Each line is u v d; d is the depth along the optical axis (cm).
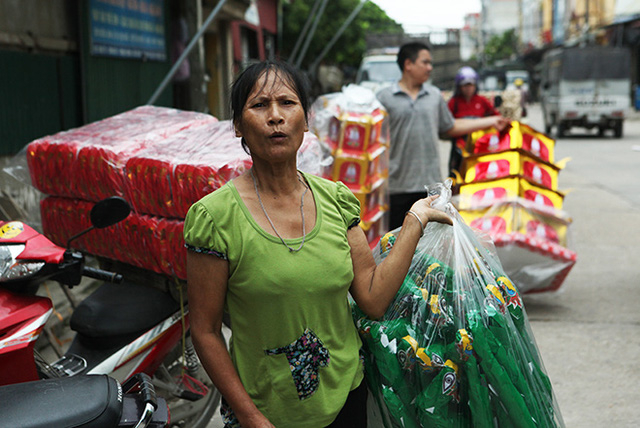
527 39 7050
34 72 612
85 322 257
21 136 592
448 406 188
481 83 4222
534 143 497
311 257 170
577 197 971
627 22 3088
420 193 481
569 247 482
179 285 267
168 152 265
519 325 200
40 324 216
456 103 634
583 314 484
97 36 722
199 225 167
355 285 185
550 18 5462
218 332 176
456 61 2120
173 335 271
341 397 178
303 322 171
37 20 627
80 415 162
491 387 187
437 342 191
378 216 455
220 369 171
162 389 299
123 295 271
